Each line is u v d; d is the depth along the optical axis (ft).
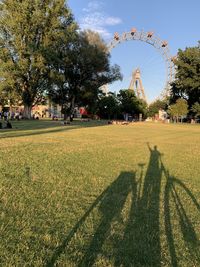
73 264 16.01
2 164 39.45
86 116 400.26
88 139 79.77
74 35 218.59
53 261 16.21
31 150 53.98
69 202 25.82
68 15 214.69
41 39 213.05
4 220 21.07
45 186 30.32
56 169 38.55
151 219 22.74
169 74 412.77
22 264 15.72
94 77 262.88
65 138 80.07
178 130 152.97
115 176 36.35
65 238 18.90
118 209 24.54
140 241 19.02
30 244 17.92
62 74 220.43
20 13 200.95
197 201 27.76
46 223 21.08
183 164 47.26
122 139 84.99
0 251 16.85
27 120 215.10
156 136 104.17
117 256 17.03
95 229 20.47
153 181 34.42
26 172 35.83
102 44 265.13
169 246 18.57
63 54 235.81
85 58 248.11
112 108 407.44
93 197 27.50
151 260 16.81
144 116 481.05
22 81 212.43
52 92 249.55
